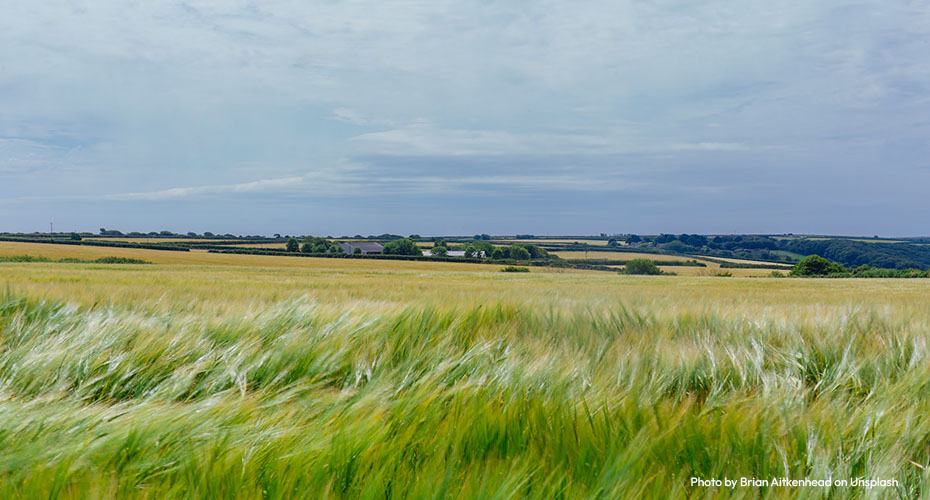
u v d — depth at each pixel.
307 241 134.75
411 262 99.06
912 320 5.37
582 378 3.12
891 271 90.50
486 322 5.18
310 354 3.94
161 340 4.26
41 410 2.46
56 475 1.72
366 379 3.76
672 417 2.43
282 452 1.96
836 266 88.38
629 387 2.98
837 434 2.32
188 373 3.70
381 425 2.20
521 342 4.34
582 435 2.16
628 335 4.69
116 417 2.46
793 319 5.34
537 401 2.48
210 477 1.74
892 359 3.82
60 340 4.16
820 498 1.85
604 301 6.61
